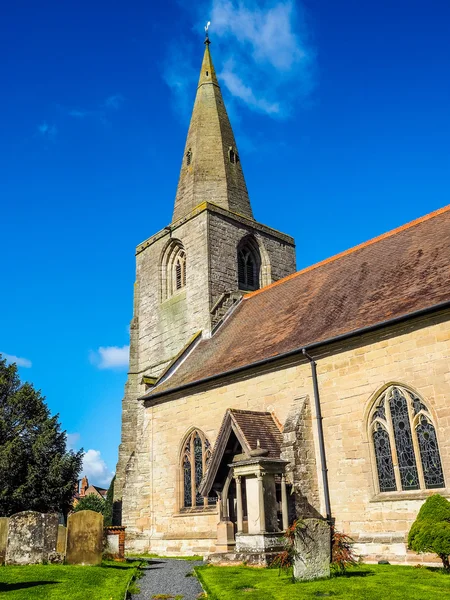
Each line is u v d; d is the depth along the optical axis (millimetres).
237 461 21453
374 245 29875
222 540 21391
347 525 21031
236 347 30219
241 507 20484
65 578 15969
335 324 24234
